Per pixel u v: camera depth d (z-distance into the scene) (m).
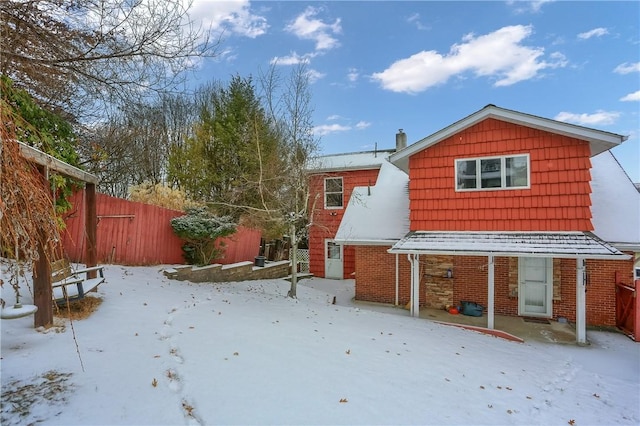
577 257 8.72
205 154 20.06
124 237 11.93
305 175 13.30
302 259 20.84
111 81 5.96
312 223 13.02
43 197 2.82
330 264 19.67
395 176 16.50
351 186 19.48
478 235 10.50
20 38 5.12
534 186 10.16
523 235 10.05
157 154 22.52
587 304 10.63
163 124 22.09
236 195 16.55
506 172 10.48
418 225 11.37
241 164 18.98
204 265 13.52
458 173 11.04
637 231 9.97
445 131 10.89
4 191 2.39
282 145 15.07
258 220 16.62
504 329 10.16
